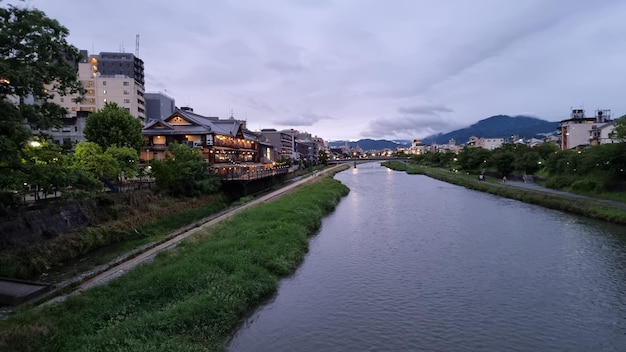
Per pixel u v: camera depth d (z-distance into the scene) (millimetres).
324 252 25203
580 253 24266
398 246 26609
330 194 49438
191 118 58469
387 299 17625
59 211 25000
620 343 13773
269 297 17859
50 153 23750
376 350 13367
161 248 23781
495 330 14750
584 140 87000
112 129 41344
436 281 19875
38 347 11281
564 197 41938
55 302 14805
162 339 12305
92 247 25266
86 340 11672
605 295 17875
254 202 42750
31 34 14359
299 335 14391
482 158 84625
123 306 14266
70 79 15758
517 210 40312
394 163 178500
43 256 21625
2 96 14203
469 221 35094
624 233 28688
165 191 37375
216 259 19312
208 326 13703
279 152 115438
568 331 14656
